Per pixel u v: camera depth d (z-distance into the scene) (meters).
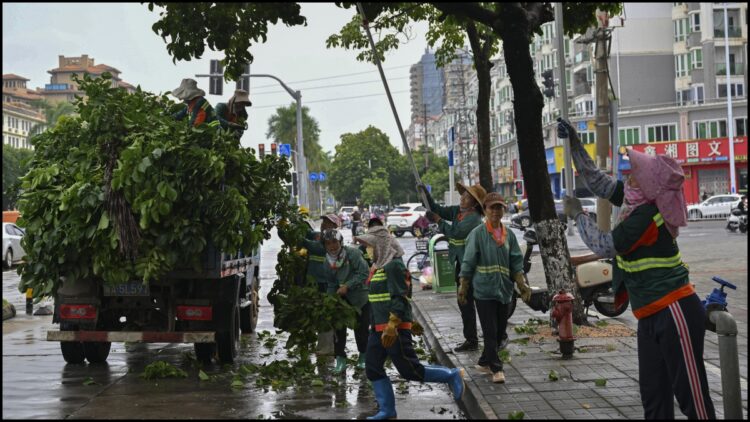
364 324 9.77
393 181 130.62
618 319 12.32
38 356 11.05
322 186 138.38
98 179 9.16
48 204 9.22
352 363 10.22
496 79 99.94
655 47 68.94
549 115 77.62
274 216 10.67
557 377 8.12
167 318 9.94
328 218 9.98
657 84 68.81
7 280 24.33
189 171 9.04
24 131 136.25
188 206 9.12
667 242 5.67
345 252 9.69
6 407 7.68
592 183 6.34
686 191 62.06
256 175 10.18
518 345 10.20
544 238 10.88
